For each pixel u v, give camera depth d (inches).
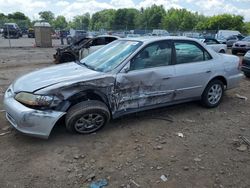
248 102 250.2
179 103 212.5
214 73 218.5
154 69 187.8
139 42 192.2
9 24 1433.3
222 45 648.4
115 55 190.5
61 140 166.4
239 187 125.9
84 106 165.9
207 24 3449.8
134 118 201.8
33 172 135.2
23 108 154.4
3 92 273.1
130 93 180.7
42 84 161.9
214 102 227.9
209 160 147.6
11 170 136.6
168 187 124.9
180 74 199.2
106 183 127.3
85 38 509.4
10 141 164.7
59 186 125.3
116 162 144.3
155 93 190.9
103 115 173.6
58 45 1028.5
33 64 500.1
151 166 140.9
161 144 164.1
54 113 157.9
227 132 183.2
